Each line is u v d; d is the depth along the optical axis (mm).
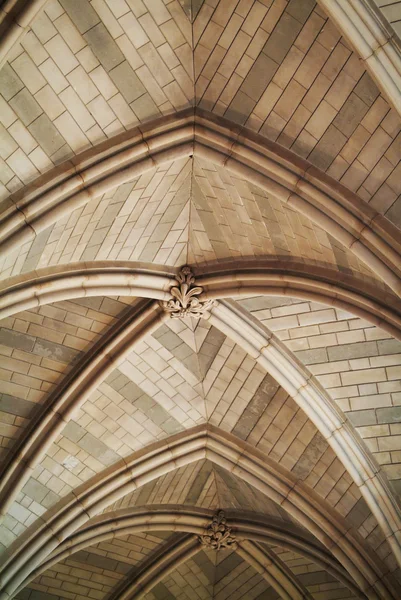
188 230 14484
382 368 15242
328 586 19094
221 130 12586
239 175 12883
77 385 15656
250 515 18781
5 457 15812
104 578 19734
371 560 16547
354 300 13922
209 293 14812
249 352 15547
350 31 10602
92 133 12234
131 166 12617
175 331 15727
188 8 11578
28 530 16484
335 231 12562
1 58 10648
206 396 16797
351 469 15750
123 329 15367
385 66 10688
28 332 15148
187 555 19594
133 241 14094
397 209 12141
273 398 16359
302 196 12617
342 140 12148
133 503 18031
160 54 11953
